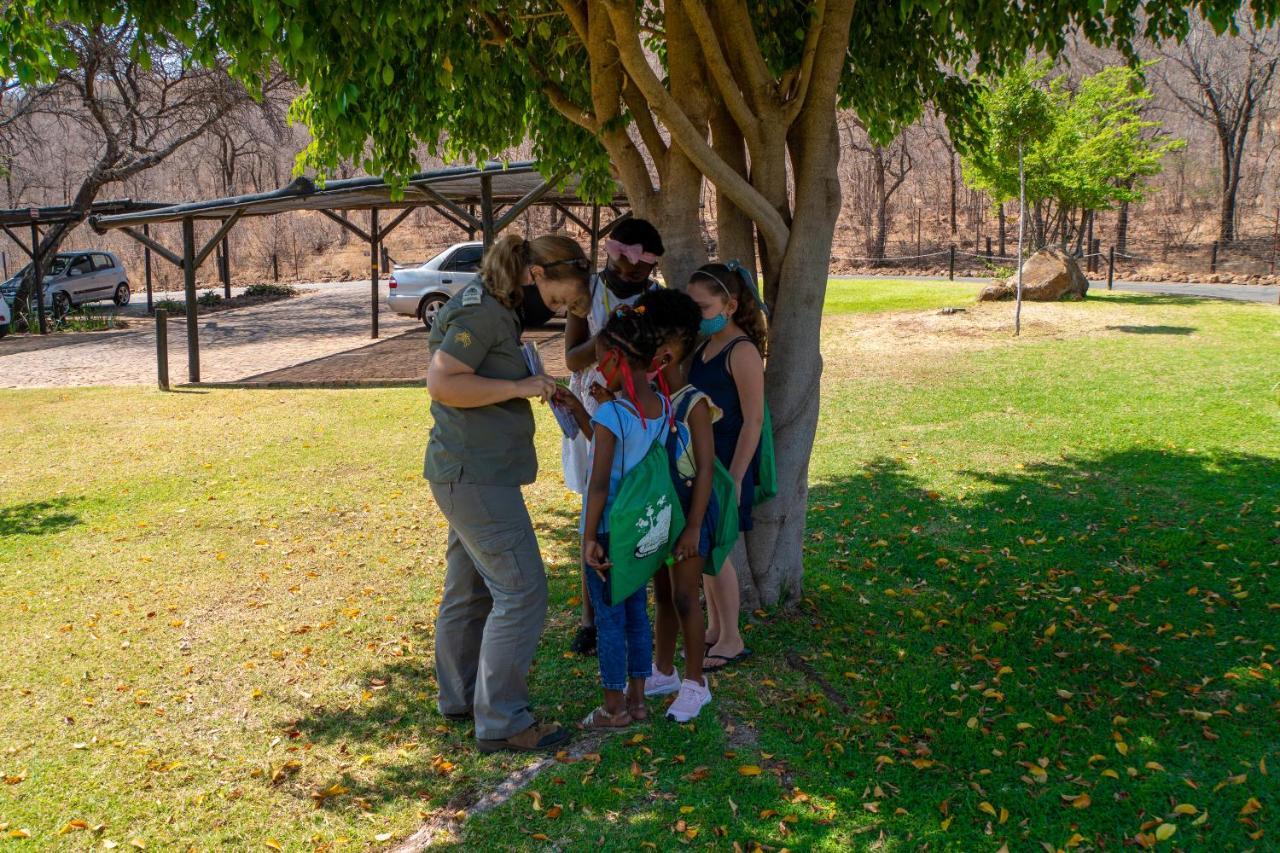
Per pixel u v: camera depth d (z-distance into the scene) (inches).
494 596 150.6
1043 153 733.9
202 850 130.9
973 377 459.2
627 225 164.1
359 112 245.9
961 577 225.5
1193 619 200.4
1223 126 1401.3
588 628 188.4
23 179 1462.8
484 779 146.6
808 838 129.4
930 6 186.5
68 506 304.8
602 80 200.5
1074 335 562.9
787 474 199.5
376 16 177.9
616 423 145.3
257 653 193.9
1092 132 770.8
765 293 199.5
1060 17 239.3
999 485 294.8
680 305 145.9
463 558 159.8
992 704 165.3
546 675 180.4
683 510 151.2
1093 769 145.9
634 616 158.2
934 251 1604.3
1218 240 1428.4
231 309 1123.3
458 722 164.7
